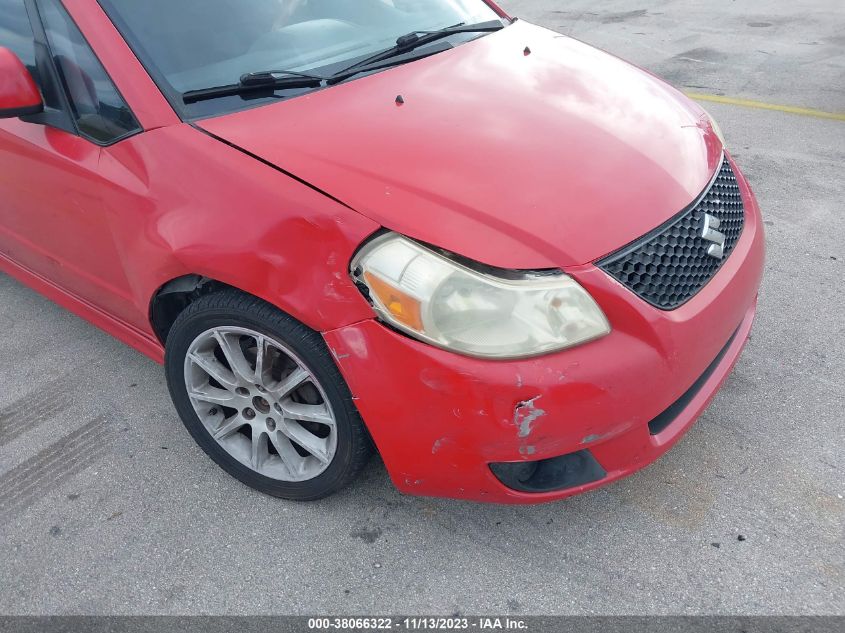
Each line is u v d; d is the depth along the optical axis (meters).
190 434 2.47
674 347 1.78
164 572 2.09
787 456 2.29
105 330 2.77
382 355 1.73
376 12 2.64
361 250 1.74
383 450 1.88
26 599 2.05
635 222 1.83
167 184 2.00
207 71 2.22
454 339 1.68
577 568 2.00
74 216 2.35
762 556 1.98
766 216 3.74
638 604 1.89
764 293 3.11
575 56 2.62
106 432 2.64
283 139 1.98
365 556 2.09
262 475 2.25
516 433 1.69
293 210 1.79
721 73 6.00
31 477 2.47
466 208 1.77
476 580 1.99
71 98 2.27
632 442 1.82
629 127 2.16
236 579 2.05
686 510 2.14
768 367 2.67
